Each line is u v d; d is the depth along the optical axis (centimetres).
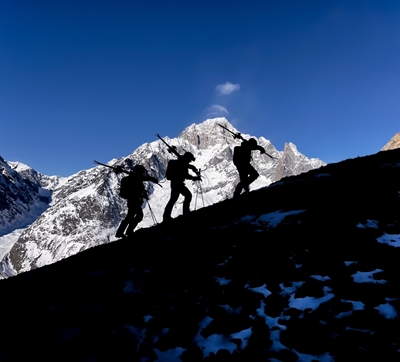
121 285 849
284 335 524
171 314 654
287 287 664
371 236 807
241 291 670
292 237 883
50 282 1026
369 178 1347
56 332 671
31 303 872
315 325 527
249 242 918
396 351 454
